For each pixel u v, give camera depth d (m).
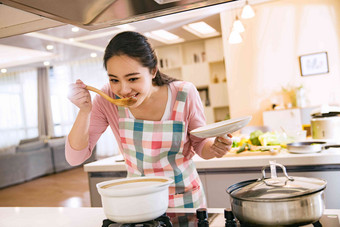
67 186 6.00
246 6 4.27
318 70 5.14
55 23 1.40
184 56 7.84
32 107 9.71
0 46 6.40
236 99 5.59
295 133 2.41
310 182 0.81
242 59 5.52
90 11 1.26
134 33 1.07
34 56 7.88
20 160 6.77
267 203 0.74
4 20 1.33
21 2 1.11
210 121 7.57
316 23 5.13
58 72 9.50
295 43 5.25
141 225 0.87
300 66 5.23
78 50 7.10
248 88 5.52
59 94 9.51
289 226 0.74
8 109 9.57
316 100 5.18
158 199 0.85
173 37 6.89
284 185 0.81
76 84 1.11
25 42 5.75
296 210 0.73
